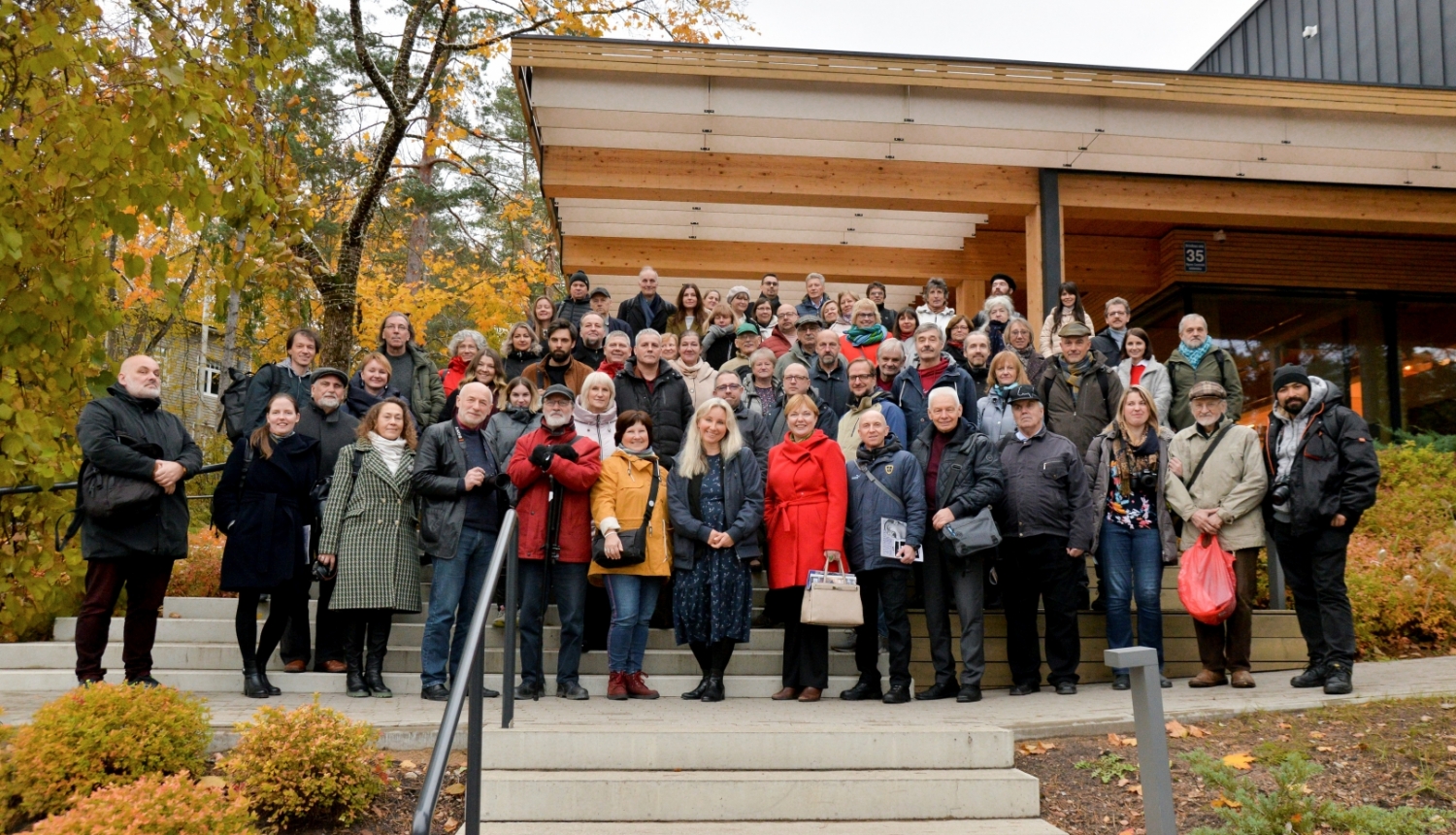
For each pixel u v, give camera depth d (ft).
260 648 21.44
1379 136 37.29
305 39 27.17
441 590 20.98
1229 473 22.25
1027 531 21.99
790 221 43.09
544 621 23.58
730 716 18.86
